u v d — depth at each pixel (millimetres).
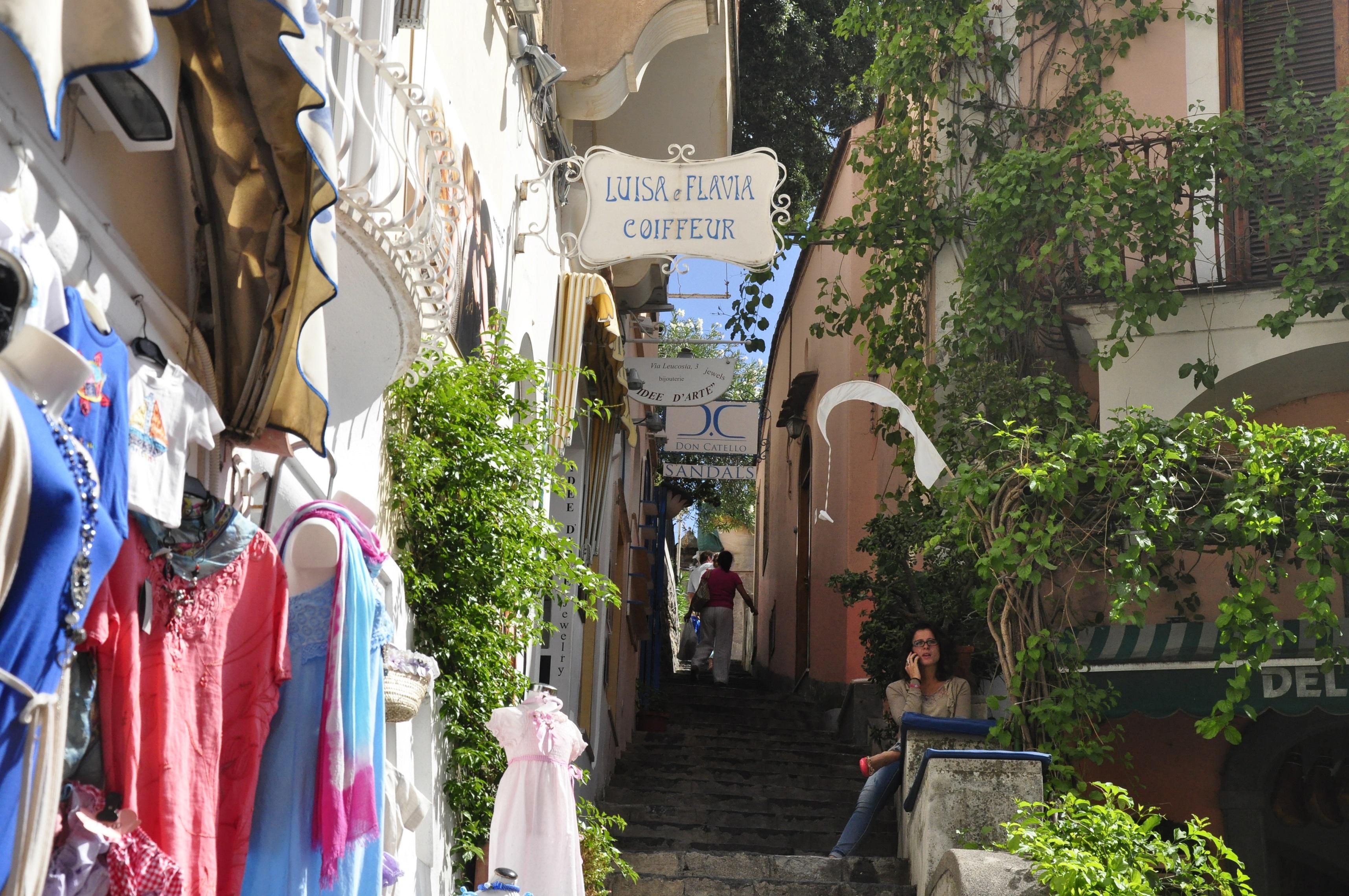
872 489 15086
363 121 4258
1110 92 10547
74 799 2553
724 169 7590
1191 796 9438
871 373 10836
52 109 2088
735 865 7891
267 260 3285
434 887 5359
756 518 25719
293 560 3680
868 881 7801
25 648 2166
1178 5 10906
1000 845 6719
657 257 7535
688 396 11078
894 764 8375
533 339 8695
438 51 5992
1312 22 10547
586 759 10078
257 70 3002
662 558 18062
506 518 5969
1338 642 8781
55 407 2252
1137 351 9789
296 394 3506
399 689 4188
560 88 9359
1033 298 9914
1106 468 7617
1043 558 7617
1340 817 9438
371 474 5059
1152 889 5613
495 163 7434
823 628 15734
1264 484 7461
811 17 19891
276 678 3170
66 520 2199
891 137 11031
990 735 7770
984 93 10828
